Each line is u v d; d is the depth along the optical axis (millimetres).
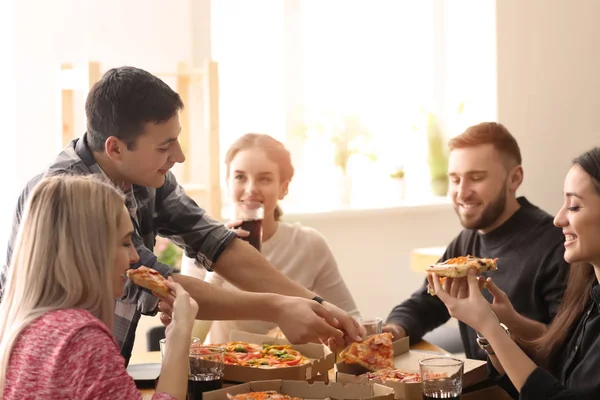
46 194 1494
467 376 1850
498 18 4715
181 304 1620
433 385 1617
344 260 4453
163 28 3916
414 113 4871
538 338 2127
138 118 1838
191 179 4004
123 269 1557
